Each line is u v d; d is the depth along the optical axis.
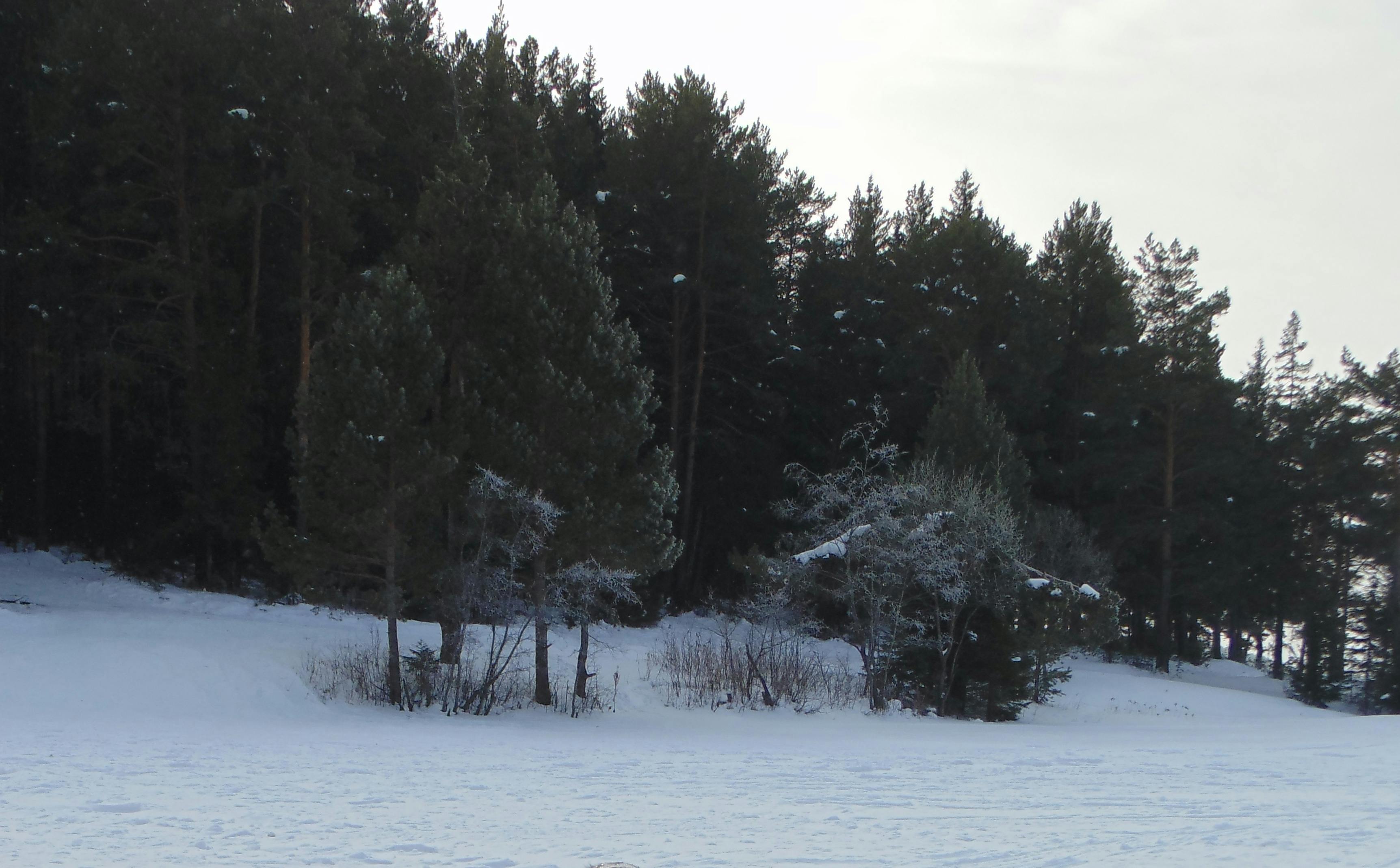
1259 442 52.12
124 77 29.03
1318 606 43.50
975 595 27.80
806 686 27.69
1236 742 17.47
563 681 25.55
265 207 34.06
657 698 25.72
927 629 28.69
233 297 31.31
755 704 25.94
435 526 24.28
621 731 19.86
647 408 24.52
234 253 34.34
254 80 29.55
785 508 31.59
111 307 31.59
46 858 6.53
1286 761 13.23
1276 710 34.69
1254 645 74.19
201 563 32.84
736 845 7.12
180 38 29.84
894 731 21.12
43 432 34.06
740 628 32.75
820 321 43.84
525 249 23.50
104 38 29.36
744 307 38.06
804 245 46.44
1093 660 46.03
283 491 35.03
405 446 21.33
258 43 31.14
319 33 30.02
